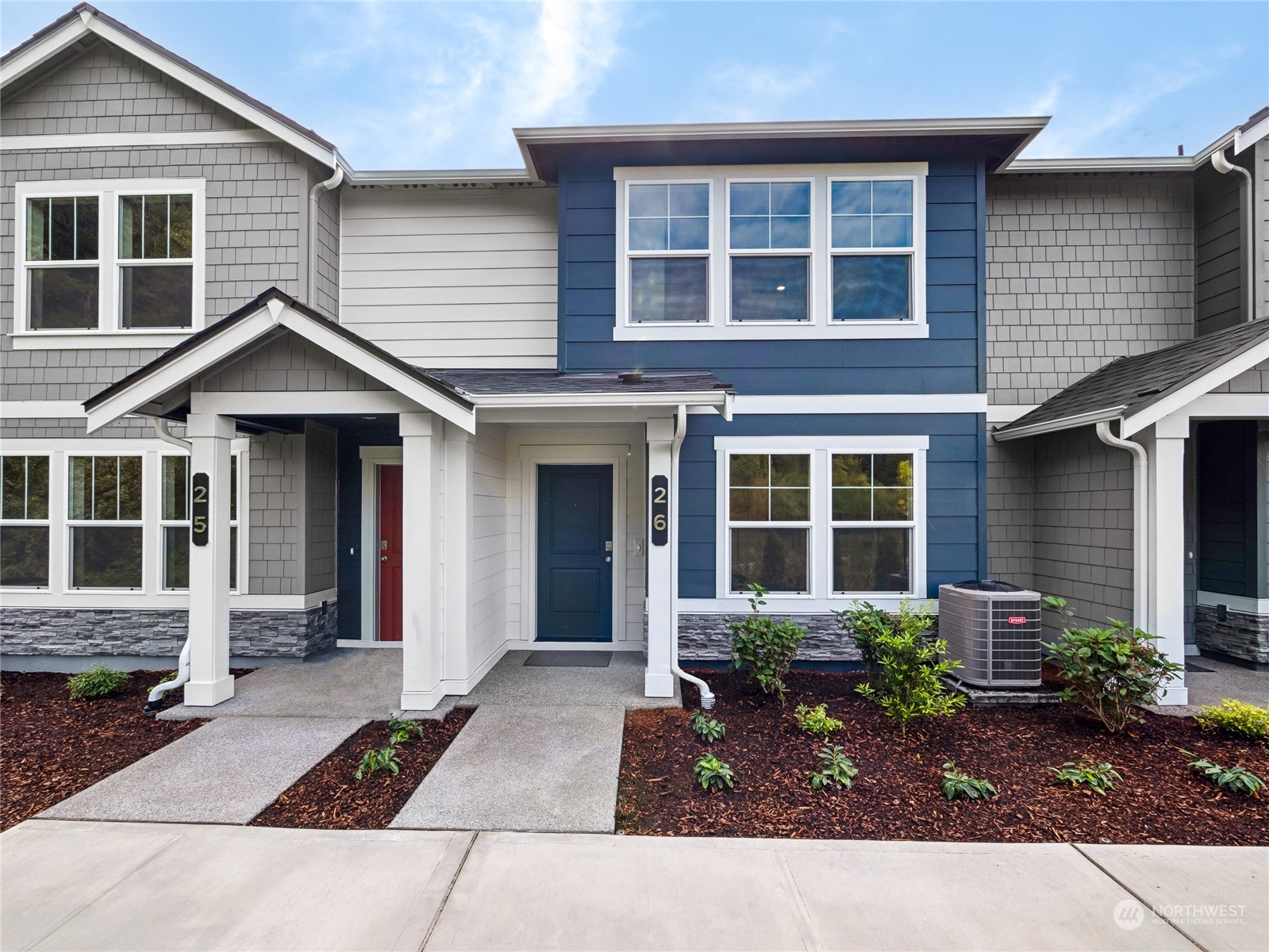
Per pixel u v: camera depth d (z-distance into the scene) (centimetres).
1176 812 357
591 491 727
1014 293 745
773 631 547
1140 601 555
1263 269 665
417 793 382
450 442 543
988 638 538
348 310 750
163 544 675
